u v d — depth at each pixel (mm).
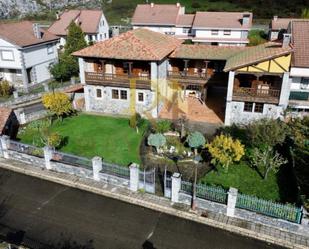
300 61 32250
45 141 28031
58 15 71750
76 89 43906
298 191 20859
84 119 34781
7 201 21688
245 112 31562
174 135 29859
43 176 24250
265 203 18984
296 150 26312
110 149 28141
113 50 33406
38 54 46969
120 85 34156
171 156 26453
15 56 43875
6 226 19469
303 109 33531
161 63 34656
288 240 18109
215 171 24422
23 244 18047
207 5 107188
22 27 47188
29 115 34406
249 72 29406
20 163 25938
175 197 20984
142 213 20438
